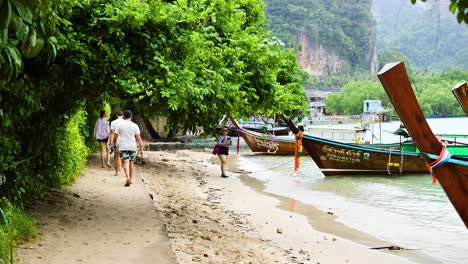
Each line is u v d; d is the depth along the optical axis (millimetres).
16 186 6656
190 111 9812
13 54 3480
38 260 5547
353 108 98125
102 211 8406
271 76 11961
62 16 6695
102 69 7129
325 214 12266
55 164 9547
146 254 6047
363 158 19969
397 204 13922
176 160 22906
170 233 7758
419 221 11664
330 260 8125
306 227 10672
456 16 3885
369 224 11250
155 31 7391
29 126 7328
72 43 6789
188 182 15906
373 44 146125
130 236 6895
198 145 35219
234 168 22219
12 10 3172
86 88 7844
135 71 7273
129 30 7242
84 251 6047
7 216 5664
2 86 5336
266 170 21766
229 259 6914
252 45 11484
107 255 5941
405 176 20109
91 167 14125
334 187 17062
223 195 14086
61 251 5973
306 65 131875
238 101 9938
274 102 12352
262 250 8031
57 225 7184
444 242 9719
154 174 16500
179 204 11312
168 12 7406
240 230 9562
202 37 8141
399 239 9969
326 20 140750
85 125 16125
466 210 4801
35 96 6762
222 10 11008
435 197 15078
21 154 7223
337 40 139375
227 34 10953
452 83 87375
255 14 16875
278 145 28859
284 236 9594
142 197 9977
